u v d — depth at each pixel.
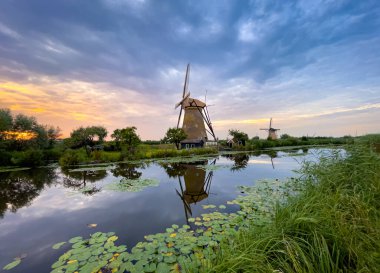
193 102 36.22
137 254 3.34
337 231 2.33
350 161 4.65
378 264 1.85
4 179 11.52
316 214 2.62
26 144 24.02
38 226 4.96
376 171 3.88
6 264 3.39
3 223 5.22
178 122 36.25
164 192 7.77
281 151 28.36
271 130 51.47
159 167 14.94
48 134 28.78
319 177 4.61
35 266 3.32
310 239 2.37
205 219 4.72
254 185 8.05
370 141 5.90
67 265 3.10
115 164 17.64
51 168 16.09
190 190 7.94
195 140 33.38
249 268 2.02
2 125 21.61
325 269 2.00
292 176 9.58
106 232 4.45
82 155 20.45
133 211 5.77
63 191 8.48
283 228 2.53
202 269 2.33
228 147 36.66
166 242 3.72
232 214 4.93
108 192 7.99
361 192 3.36
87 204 6.57
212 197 6.79
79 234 4.44
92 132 31.78
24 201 7.14
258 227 2.90
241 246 2.47
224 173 11.23
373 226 2.31
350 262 2.15
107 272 2.91
